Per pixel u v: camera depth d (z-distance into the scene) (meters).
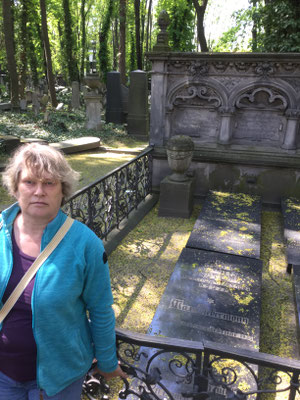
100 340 1.42
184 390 2.28
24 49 21.19
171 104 6.21
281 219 5.76
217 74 5.88
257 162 6.04
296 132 5.88
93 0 33.97
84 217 3.93
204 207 5.57
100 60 25.03
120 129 13.77
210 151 6.24
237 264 3.91
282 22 7.65
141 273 4.08
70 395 1.42
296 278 3.63
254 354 1.62
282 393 2.47
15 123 13.23
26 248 1.26
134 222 5.34
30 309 1.23
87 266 1.30
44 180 1.21
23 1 20.31
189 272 3.73
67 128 13.23
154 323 2.94
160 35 5.90
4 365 1.32
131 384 2.38
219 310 3.12
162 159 6.46
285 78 5.66
